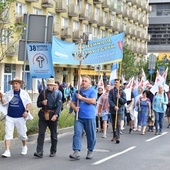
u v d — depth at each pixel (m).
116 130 13.80
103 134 15.41
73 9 52.88
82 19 56.19
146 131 17.83
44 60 11.48
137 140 14.63
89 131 10.48
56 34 49.69
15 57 41.22
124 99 13.82
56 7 49.97
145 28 86.44
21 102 10.48
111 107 13.89
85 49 15.65
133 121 17.89
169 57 83.12
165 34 98.06
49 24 13.47
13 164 9.58
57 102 10.49
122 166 9.73
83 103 10.43
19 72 43.31
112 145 13.20
